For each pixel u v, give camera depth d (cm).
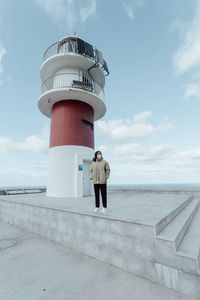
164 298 216
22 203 594
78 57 891
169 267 242
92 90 916
